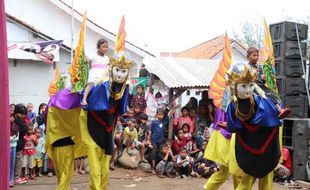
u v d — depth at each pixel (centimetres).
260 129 450
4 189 246
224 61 572
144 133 936
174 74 997
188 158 888
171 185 799
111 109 528
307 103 895
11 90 1148
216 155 571
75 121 571
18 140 760
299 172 852
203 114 960
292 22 892
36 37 1205
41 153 832
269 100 451
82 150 590
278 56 903
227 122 459
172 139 946
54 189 734
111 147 534
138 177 851
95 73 523
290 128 878
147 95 1045
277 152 459
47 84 1204
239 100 442
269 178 471
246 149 454
